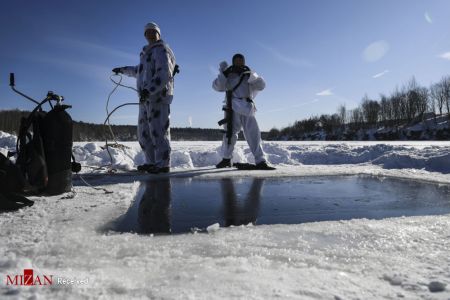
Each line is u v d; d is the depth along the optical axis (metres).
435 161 6.00
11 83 3.25
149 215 2.86
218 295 1.38
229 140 6.11
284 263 1.77
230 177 5.13
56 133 3.39
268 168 5.92
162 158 5.41
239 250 1.95
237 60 5.91
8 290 1.34
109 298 1.33
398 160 6.50
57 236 2.12
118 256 1.86
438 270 1.69
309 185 4.46
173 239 2.17
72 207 2.92
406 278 1.58
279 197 3.66
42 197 3.36
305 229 2.39
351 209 3.16
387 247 2.04
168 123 5.44
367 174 5.52
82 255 1.85
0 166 2.86
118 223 2.60
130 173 5.44
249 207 3.21
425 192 3.98
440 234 2.28
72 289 1.38
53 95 3.43
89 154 7.04
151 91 5.04
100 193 3.58
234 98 5.92
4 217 2.56
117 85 5.02
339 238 2.21
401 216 2.88
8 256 1.73
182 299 1.33
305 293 1.41
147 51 5.28
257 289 1.43
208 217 2.83
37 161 3.24
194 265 1.71
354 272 1.67
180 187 4.25
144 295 1.37
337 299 1.38
